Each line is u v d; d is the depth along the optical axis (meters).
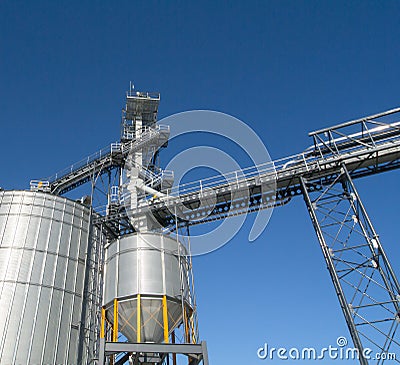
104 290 26.02
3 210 28.81
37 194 30.11
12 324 24.52
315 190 28.95
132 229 32.69
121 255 26.20
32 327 25.02
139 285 24.39
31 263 27.08
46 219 29.31
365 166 28.66
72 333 26.72
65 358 25.55
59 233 29.36
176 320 25.17
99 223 31.94
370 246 24.94
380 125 28.39
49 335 25.44
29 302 25.67
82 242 30.45
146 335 23.98
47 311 26.08
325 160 28.20
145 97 42.06
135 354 23.67
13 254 26.94
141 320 23.95
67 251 29.14
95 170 36.94
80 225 30.97
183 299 25.03
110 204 32.62
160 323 24.16
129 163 35.75
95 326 28.50
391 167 28.50
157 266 25.47
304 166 28.75
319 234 26.69
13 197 29.56
